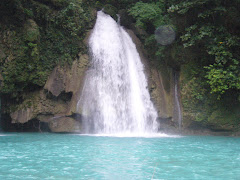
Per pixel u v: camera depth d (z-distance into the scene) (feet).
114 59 51.03
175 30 48.47
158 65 52.03
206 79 46.09
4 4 44.52
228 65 43.75
